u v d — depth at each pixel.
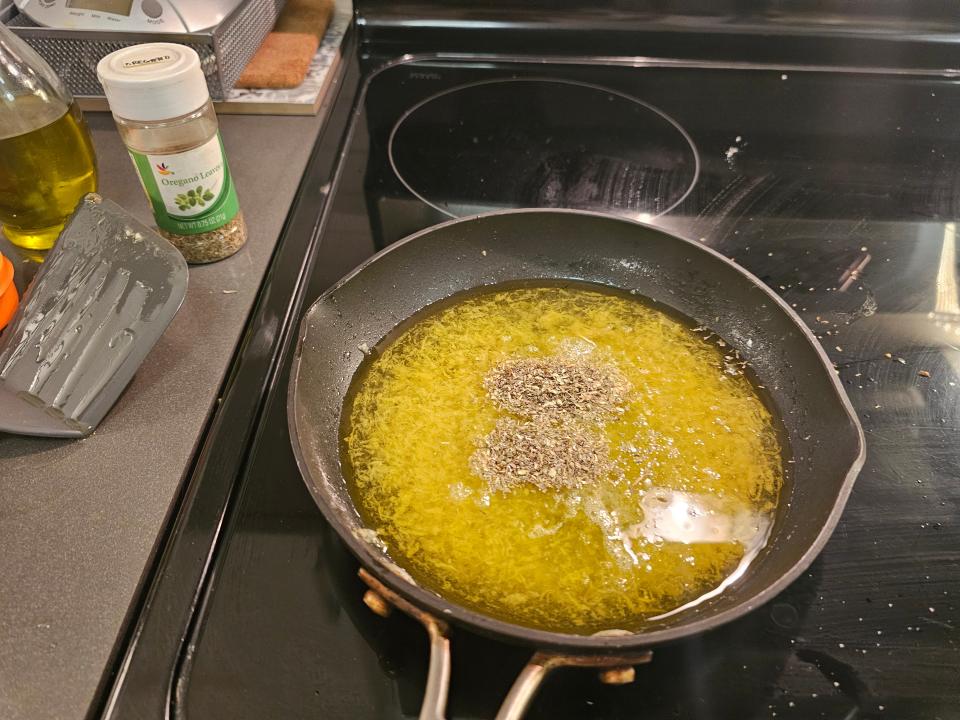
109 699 0.22
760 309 0.34
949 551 0.27
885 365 0.33
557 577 0.26
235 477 0.28
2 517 0.26
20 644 0.23
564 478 0.29
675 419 0.31
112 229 0.31
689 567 0.26
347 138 0.46
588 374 0.33
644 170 0.45
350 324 0.34
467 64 0.53
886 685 0.23
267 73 0.46
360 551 0.23
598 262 0.38
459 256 0.37
